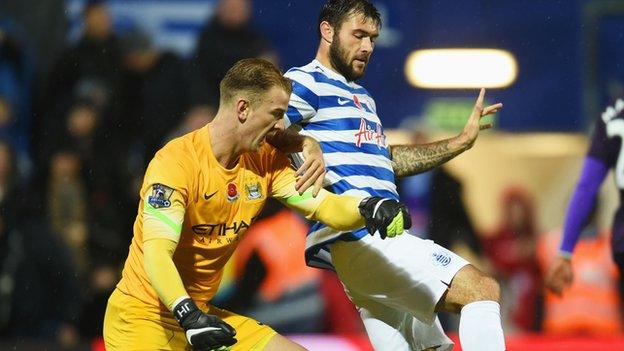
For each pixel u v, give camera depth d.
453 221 32.25
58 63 35.03
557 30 34.56
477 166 33.91
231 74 16.62
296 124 18.42
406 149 19.69
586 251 32.09
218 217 17.00
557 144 34.16
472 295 18.05
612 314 32.06
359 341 24.59
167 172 16.39
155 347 17.36
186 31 35.38
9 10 36.34
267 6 34.59
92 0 35.88
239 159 17.11
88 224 32.97
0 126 34.50
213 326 15.31
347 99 18.67
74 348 25.73
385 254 18.58
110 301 17.67
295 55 34.59
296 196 17.47
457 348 24.23
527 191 33.84
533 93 34.41
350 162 18.45
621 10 34.44
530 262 32.94
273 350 17.83
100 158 33.91
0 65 35.38
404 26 34.22
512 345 24.41
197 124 33.81
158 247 15.91
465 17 34.41
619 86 34.41
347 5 18.53
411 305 18.64
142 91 34.44
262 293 30.08
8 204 31.81
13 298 30.56
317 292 30.09
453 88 34.22
